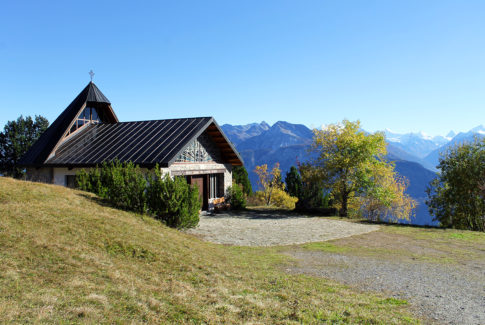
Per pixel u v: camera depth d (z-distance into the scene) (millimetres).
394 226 19734
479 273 9508
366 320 5871
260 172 34125
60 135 22234
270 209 27703
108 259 7688
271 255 11180
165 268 7965
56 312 4953
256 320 5656
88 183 16172
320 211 25516
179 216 13539
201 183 23250
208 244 12109
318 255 11477
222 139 23891
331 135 26203
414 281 8578
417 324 5816
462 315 6305
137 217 12742
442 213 23203
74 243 8023
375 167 25438
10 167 35594
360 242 14250
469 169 21016
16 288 5457
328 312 6145
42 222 8805
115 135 22891
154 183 13906
